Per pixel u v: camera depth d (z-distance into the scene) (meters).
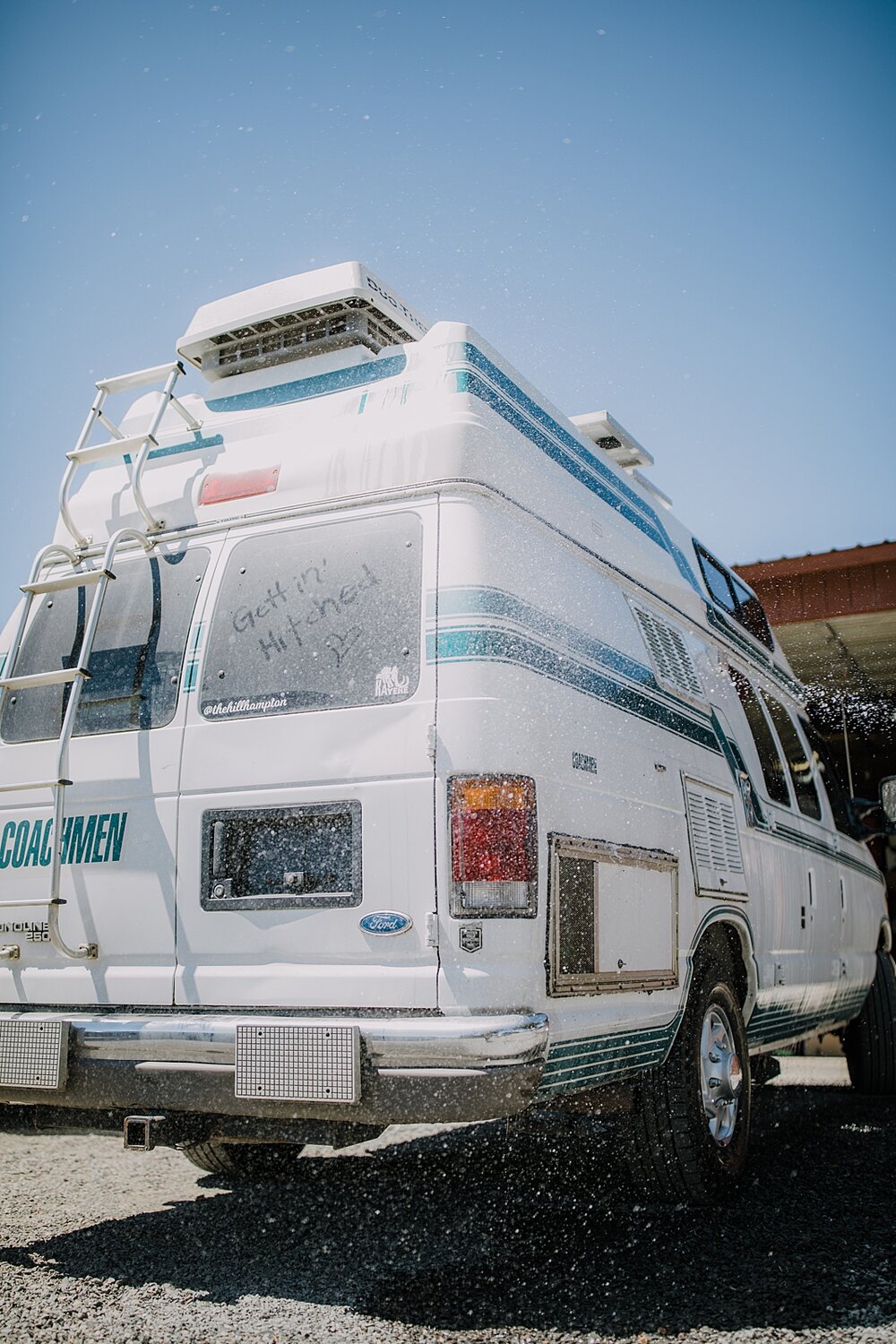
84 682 4.01
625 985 3.71
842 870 6.76
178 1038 3.34
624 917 3.77
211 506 4.09
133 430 4.56
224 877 3.55
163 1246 3.82
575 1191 4.59
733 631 5.90
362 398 4.07
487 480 3.73
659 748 4.36
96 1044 3.46
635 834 3.96
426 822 3.29
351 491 3.82
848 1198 4.42
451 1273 3.51
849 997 6.86
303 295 4.36
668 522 5.57
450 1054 3.06
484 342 4.17
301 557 3.82
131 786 3.77
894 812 6.85
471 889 3.20
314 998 3.32
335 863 3.40
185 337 4.55
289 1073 3.16
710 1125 4.37
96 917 3.71
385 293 4.46
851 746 15.32
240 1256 3.70
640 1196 4.29
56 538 4.41
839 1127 6.08
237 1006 3.43
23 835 3.95
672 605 5.10
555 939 3.32
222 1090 3.28
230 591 3.89
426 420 3.83
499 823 3.25
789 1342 2.93
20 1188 4.76
